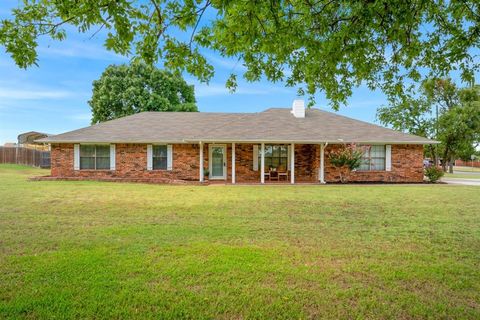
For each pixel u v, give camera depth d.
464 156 35.59
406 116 29.69
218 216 7.30
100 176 16.94
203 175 16.98
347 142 16.39
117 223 6.51
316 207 8.61
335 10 4.53
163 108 29.95
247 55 4.80
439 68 5.12
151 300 3.18
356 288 3.52
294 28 4.12
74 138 16.62
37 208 8.09
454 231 6.03
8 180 15.35
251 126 17.52
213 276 3.77
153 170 17.11
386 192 12.20
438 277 3.84
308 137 16.33
